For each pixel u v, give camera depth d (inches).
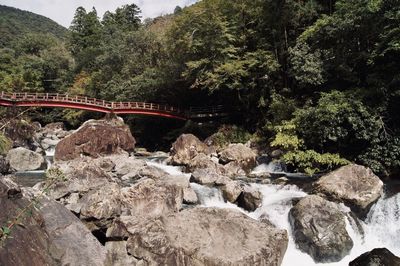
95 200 481.7
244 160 934.4
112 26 2965.1
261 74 1148.5
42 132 1841.8
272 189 676.7
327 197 582.9
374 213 575.2
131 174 815.7
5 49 3762.3
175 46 1386.6
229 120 1428.4
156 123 1702.8
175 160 1035.9
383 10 716.7
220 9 1264.8
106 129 1158.3
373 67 790.5
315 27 919.7
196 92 1567.4
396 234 541.0
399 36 674.2
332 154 796.6
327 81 914.7
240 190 653.9
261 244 397.4
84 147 1090.1
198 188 681.6
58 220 360.5
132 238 407.8
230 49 1165.7
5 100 1387.8
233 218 434.6
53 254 314.2
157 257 381.7
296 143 839.7
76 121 2225.6
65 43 3853.3
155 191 533.6
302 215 507.8
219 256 371.9
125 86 1787.6
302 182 714.8
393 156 695.1
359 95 740.7
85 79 2380.7
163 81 1549.0
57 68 2731.3
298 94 1072.8
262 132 1155.9
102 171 625.3
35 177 850.8
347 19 794.2
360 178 591.5
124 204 505.0
